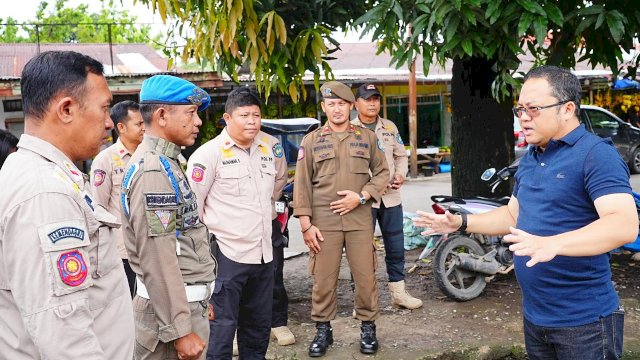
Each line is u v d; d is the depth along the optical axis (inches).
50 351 56.5
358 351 148.6
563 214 86.5
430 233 102.7
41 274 56.8
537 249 76.9
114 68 505.4
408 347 150.4
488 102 204.2
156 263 88.3
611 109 681.6
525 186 92.6
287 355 148.4
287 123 240.2
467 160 211.0
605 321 88.0
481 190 209.3
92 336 59.6
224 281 123.0
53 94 62.6
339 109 145.1
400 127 605.0
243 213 125.3
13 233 57.4
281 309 157.2
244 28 174.7
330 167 143.4
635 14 159.8
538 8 138.4
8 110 444.5
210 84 407.5
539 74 87.8
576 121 87.9
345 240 145.4
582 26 149.5
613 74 177.0
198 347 90.6
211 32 162.7
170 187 90.3
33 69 63.0
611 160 82.8
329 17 193.2
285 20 181.2
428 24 150.3
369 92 179.9
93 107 65.2
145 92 94.3
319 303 147.1
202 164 124.8
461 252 187.8
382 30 162.7
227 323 122.8
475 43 152.6
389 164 178.4
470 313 174.6
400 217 179.9
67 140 64.3
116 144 151.6
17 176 59.4
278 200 156.0
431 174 569.0
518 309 176.4
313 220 145.8
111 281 66.0
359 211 144.6
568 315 88.3
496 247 188.2
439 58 159.9
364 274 144.9
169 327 88.4
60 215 58.6
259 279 128.9
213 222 125.4
